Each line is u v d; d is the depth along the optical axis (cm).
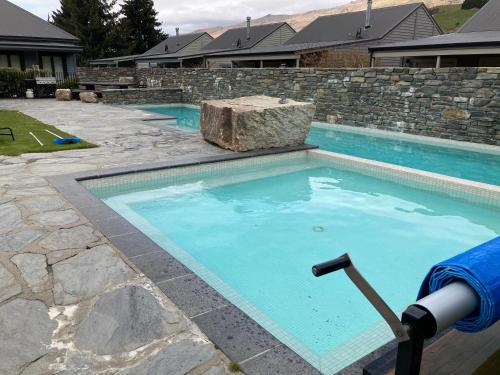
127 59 3250
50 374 194
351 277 124
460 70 848
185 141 815
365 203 566
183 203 559
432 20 2461
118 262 304
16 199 446
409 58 1902
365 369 157
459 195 567
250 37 3086
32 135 854
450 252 425
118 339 219
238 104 759
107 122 1092
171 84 1880
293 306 321
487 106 816
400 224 495
